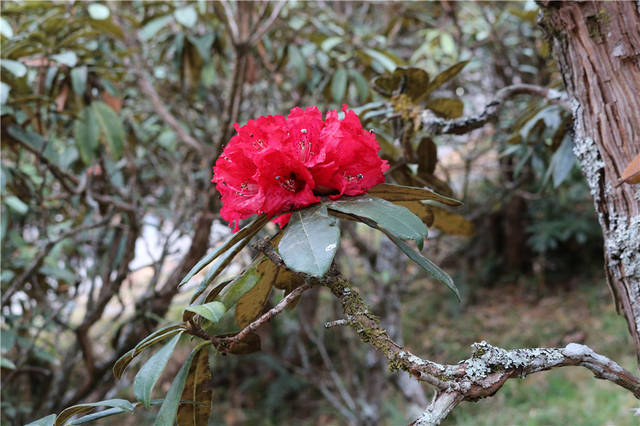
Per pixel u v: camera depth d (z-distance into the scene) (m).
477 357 0.76
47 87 1.27
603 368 0.79
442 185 1.12
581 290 4.21
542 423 2.69
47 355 1.47
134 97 1.95
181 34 1.63
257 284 0.83
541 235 4.07
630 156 0.84
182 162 1.92
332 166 0.77
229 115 1.53
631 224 0.83
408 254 0.76
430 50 2.06
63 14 1.34
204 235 1.58
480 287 4.64
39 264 1.42
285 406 3.40
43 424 0.79
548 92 0.98
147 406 0.74
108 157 1.56
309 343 3.42
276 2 1.87
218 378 3.76
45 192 1.84
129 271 1.57
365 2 2.42
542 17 0.89
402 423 2.59
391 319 2.09
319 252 0.72
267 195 0.78
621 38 0.84
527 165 2.05
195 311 0.74
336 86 1.54
